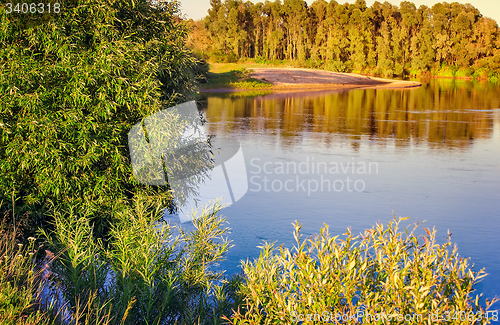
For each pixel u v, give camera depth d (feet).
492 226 22.68
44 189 16.22
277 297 8.13
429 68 305.53
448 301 7.47
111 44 17.31
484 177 34.40
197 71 21.72
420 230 22.21
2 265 10.34
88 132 16.52
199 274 10.93
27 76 15.84
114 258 11.38
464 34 303.27
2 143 16.30
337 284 7.77
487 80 279.28
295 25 342.03
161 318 10.00
